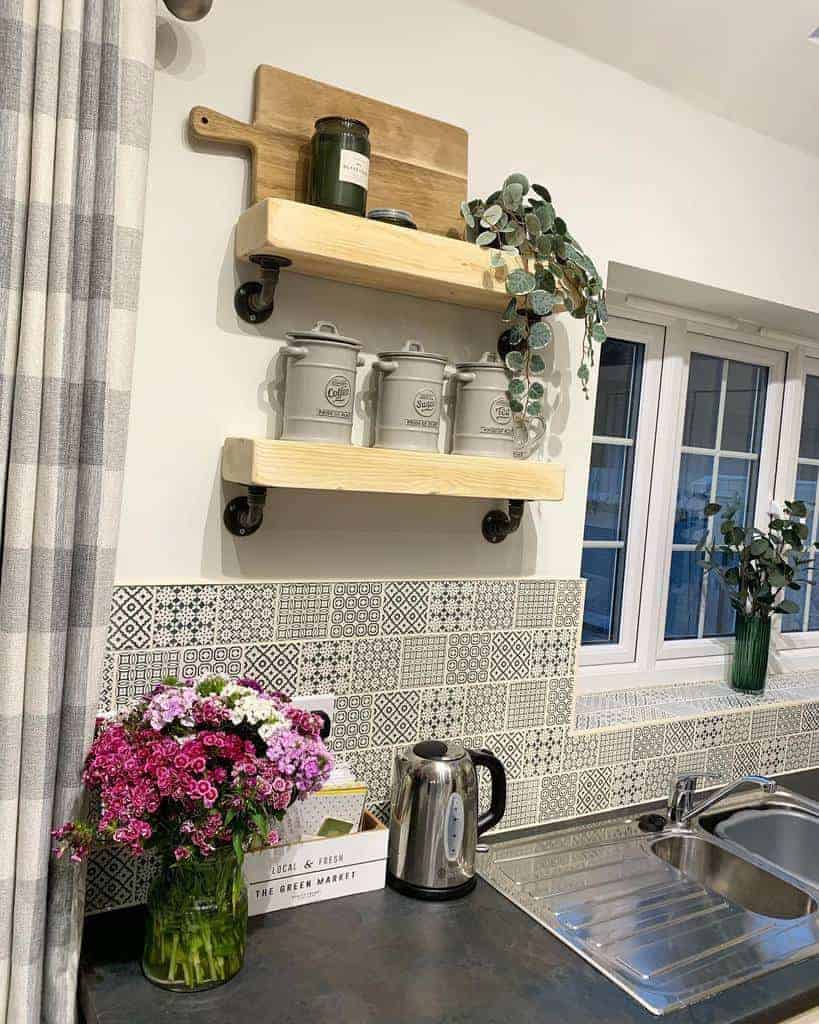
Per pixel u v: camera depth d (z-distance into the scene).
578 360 1.71
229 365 1.36
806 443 2.64
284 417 1.37
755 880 1.63
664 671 2.29
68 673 1.09
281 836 1.31
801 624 2.66
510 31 1.60
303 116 1.36
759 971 1.25
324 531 1.46
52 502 1.05
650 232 1.81
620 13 1.61
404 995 1.13
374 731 1.50
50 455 1.04
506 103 1.61
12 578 1.03
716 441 2.41
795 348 2.49
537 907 1.39
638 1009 1.13
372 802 1.51
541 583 1.68
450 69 1.54
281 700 1.25
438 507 1.58
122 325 1.09
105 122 1.06
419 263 1.34
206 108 1.28
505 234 1.46
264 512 1.40
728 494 2.46
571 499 1.73
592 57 1.70
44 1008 1.10
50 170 1.03
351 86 1.44
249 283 1.36
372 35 1.45
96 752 1.08
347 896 1.37
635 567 2.25
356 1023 1.07
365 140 1.32
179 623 1.31
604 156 1.73
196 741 1.09
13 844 1.05
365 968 1.18
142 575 1.31
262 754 1.15
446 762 1.38
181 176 1.30
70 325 1.06
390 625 1.50
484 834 1.65
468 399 1.50
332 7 1.41
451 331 1.58
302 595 1.41
